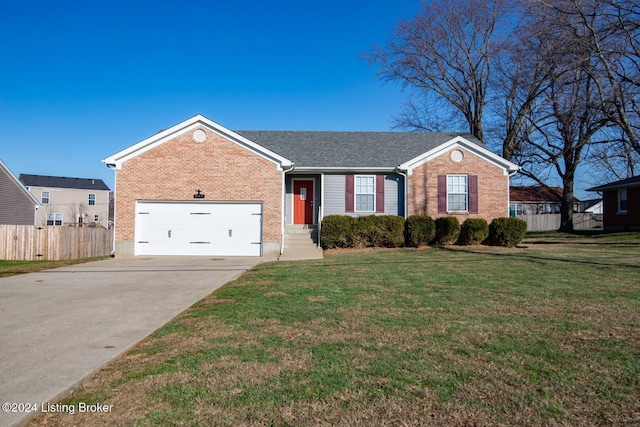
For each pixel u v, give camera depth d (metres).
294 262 14.86
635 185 27.38
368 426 3.41
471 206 19.70
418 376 4.33
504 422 3.46
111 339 5.77
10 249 22.06
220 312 7.17
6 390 4.06
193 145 17.42
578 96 24.84
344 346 5.27
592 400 3.80
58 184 58.59
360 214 20.23
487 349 5.10
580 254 15.23
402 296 8.20
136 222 17.38
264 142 22.16
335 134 23.47
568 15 21.83
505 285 9.19
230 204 17.47
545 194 50.97
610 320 6.28
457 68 33.44
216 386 4.16
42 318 7.02
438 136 23.44
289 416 3.58
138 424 3.49
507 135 31.30
